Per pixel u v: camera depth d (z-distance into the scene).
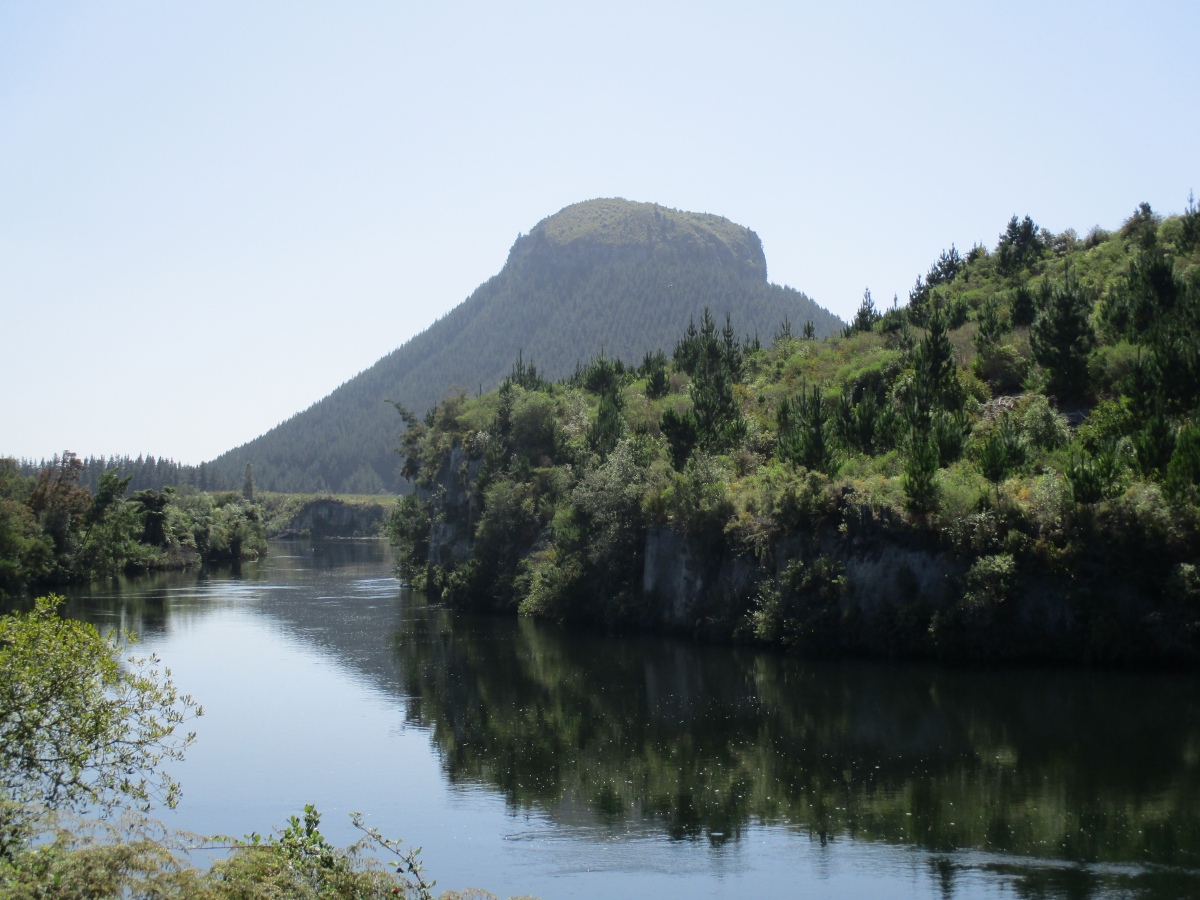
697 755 39.25
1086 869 26.69
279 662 62.25
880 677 50.84
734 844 29.59
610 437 90.81
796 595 59.19
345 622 81.62
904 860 27.86
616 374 122.19
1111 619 48.47
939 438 60.66
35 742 21.52
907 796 33.28
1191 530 47.69
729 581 66.00
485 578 89.81
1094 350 68.12
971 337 80.50
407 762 39.16
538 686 53.91
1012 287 96.56
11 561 103.75
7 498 121.12
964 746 38.88
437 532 107.31
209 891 16.55
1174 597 47.50
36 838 20.55
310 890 17.72
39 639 21.72
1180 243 87.62
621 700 49.59
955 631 51.81
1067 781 34.03
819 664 55.06
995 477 53.81
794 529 60.88
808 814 31.95
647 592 72.81
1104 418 59.44
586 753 40.06
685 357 120.44
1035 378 69.31
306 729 44.69
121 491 143.12
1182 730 39.31
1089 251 100.25
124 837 18.52
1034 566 50.50
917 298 107.56
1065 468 52.22
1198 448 49.34
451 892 20.28
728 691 50.50
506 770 37.88
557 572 78.94
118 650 23.62
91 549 125.81
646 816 32.31
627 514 76.12
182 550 152.75
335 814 33.03
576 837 30.53
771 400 88.88
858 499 57.59
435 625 79.38
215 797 34.91
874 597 55.91
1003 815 31.03
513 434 101.50
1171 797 32.03
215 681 56.06
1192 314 66.06
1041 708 43.34
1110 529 49.16
